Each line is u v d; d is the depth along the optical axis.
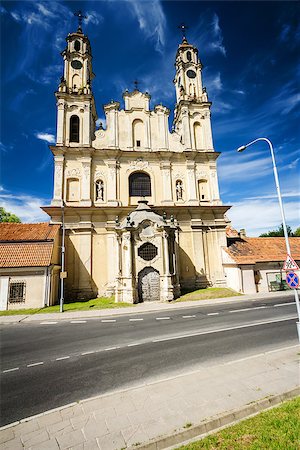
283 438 4.62
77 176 32.12
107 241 30.69
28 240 26.80
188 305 22.98
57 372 8.88
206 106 37.56
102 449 4.82
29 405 6.73
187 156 35.03
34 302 23.92
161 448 4.89
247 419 5.39
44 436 5.26
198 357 9.68
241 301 24.39
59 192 30.91
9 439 5.20
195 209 33.28
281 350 9.72
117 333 14.06
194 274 31.88
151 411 5.96
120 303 25.20
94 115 37.94
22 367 9.49
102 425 5.53
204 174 35.44
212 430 5.34
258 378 7.43
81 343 12.34
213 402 6.22
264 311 18.59
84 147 32.00
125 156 34.03
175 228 28.56
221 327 14.28
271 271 31.00
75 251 29.92
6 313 21.41
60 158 31.86
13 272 24.09
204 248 33.06
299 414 5.32
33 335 14.38
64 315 20.16
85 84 35.16
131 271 26.30
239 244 34.34
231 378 7.49
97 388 7.52
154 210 32.56
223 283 32.28
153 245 27.67
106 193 32.50
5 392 7.52
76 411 6.09
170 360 9.51
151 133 35.50
